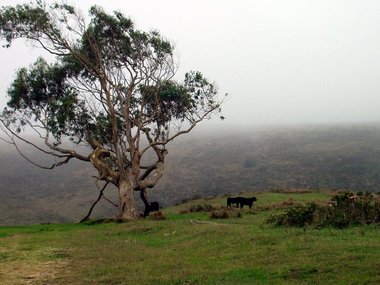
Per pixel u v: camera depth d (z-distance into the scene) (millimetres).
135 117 40344
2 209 79312
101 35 37719
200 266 14289
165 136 41031
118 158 36219
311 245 14664
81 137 37688
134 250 18875
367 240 14953
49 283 13750
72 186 99688
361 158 105875
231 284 11547
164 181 104500
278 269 12414
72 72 38531
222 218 28562
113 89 36781
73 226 33094
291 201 35531
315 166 102250
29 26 35219
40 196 92125
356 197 21172
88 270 15258
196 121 40281
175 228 23547
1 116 37719
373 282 10219
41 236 26484
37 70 37719
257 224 23094
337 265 11859
